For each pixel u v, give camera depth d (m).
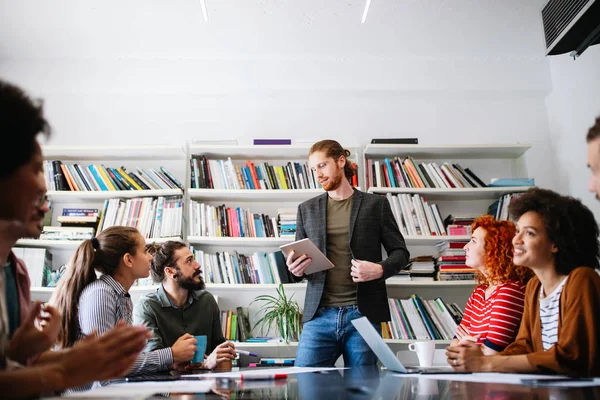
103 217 3.46
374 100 3.97
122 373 0.68
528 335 1.45
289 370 1.52
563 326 1.19
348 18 3.42
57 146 3.50
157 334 2.38
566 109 3.71
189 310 2.60
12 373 0.58
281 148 3.62
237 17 3.39
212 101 3.92
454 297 3.58
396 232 2.44
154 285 3.31
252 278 3.44
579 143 3.53
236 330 3.32
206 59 3.87
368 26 3.51
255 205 3.74
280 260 2.90
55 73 3.79
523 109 3.98
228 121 3.89
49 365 0.61
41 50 3.73
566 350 1.14
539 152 3.87
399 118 3.94
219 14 3.35
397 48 3.80
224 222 3.50
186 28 3.50
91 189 3.52
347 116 3.93
